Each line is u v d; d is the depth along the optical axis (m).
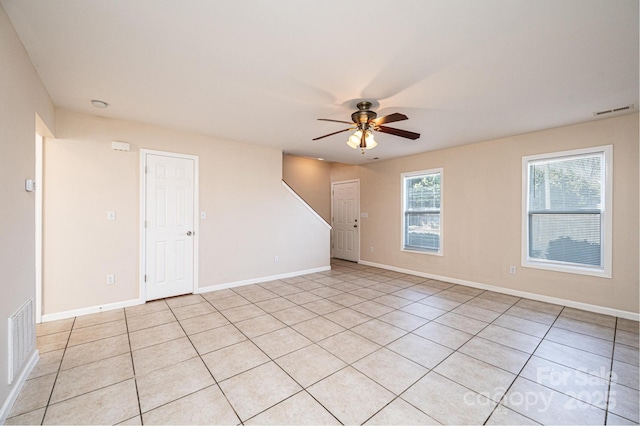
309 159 6.82
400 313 3.26
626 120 3.09
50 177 2.99
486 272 4.26
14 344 1.77
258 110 3.06
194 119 3.36
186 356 2.29
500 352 2.36
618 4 1.49
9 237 1.69
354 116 2.86
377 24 1.67
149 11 1.56
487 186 4.24
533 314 3.23
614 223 3.16
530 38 1.78
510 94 2.60
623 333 2.71
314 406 1.71
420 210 5.20
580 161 3.44
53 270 3.01
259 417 1.62
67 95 2.68
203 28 1.71
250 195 4.57
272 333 2.72
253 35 1.78
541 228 3.76
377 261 5.93
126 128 3.43
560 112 3.04
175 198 3.82
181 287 3.89
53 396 1.80
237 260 4.43
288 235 5.08
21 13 1.58
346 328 2.84
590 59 2.02
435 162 4.88
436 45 1.88
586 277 3.35
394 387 1.90
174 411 1.67
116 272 3.37
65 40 1.83
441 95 2.63
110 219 3.32
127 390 1.86
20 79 1.85
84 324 2.91
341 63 2.11
